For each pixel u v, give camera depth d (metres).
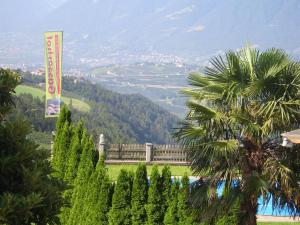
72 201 17.19
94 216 14.95
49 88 26.16
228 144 12.45
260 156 12.74
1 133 7.62
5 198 6.95
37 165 7.81
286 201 12.59
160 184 14.29
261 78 12.68
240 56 13.35
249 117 12.96
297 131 11.72
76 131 18.34
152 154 30.09
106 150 30.23
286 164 12.51
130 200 14.49
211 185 12.76
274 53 13.18
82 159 16.84
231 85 12.94
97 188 14.97
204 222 13.29
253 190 12.20
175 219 13.94
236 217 13.00
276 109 12.63
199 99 13.19
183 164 29.70
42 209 7.54
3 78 7.96
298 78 12.77
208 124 12.81
